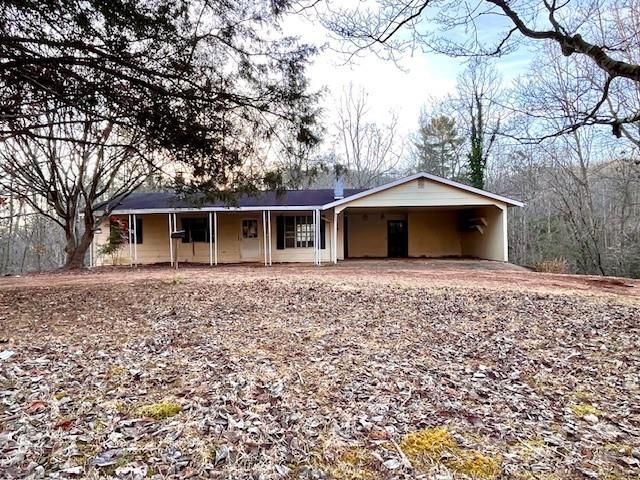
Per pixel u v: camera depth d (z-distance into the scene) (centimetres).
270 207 1548
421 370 374
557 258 2042
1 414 268
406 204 1511
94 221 1555
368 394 317
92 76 600
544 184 2395
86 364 374
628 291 860
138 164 1246
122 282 970
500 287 884
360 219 1898
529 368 386
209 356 404
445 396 315
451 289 841
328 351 429
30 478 196
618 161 1684
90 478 199
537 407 299
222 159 728
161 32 568
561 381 354
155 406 283
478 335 500
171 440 238
